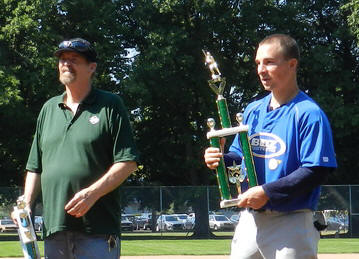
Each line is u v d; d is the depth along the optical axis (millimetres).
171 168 35156
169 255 17281
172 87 31812
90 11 31344
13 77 27375
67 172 4695
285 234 4387
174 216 28688
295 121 4363
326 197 29688
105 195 4750
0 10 29328
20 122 29516
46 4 29156
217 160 4426
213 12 32125
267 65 4418
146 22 32250
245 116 4727
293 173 4223
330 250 19016
